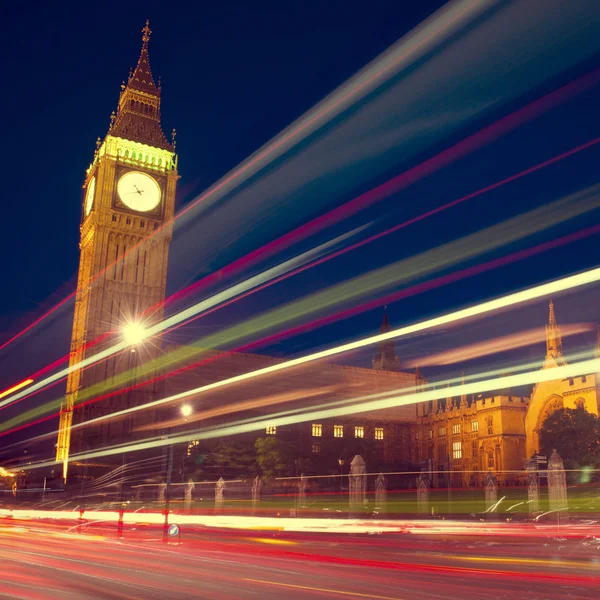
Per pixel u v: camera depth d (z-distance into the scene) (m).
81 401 122.12
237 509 77.69
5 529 46.50
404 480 139.88
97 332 127.00
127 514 69.75
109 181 134.62
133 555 26.69
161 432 127.44
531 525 53.56
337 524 56.28
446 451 157.88
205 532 46.22
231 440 144.50
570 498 78.81
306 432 158.12
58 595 16.12
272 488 110.88
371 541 38.72
